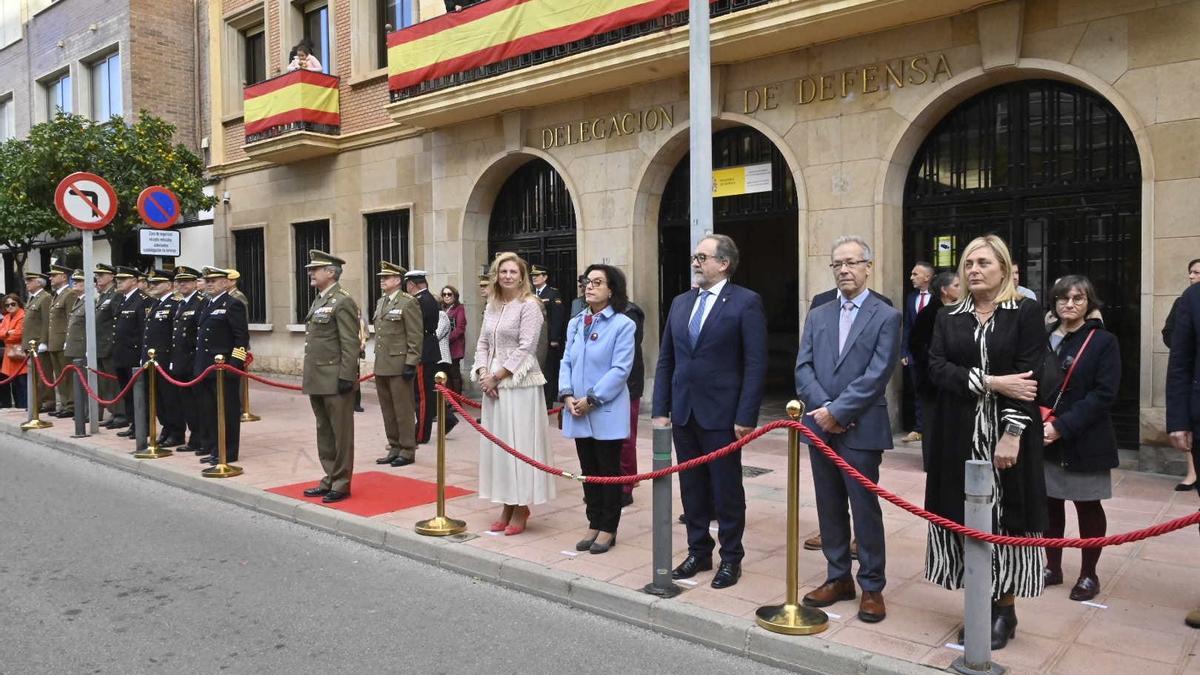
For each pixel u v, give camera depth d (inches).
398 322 342.0
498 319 244.7
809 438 170.1
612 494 226.5
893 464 319.3
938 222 357.1
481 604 202.2
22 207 561.0
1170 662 153.6
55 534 261.1
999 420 156.4
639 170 433.7
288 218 642.8
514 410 237.1
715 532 244.7
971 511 148.9
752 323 194.5
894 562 212.4
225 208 698.8
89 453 389.4
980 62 327.0
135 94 737.6
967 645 150.7
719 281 200.7
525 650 175.0
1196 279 263.3
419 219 553.6
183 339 375.9
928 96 340.5
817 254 373.4
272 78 601.9
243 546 249.3
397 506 276.5
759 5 353.1
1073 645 161.6
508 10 446.9
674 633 182.4
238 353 343.6
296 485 309.3
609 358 224.7
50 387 495.2
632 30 399.9
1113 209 313.3
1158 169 292.0
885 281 356.2
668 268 457.7
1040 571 158.2
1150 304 294.4
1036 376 152.8
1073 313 187.3
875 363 174.9
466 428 430.6
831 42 366.0
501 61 453.7
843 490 183.2
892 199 358.6
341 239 602.9
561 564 215.9
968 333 158.6
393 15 577.9
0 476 348.5
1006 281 158.6
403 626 188.1
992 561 155.7
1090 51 304.2
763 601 188.1
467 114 495.5
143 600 203.9
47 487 327.6
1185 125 286.5
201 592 209.6
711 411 196.2
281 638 181.0
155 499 308.3
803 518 255.4
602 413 222.5
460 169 521.7
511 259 242.7
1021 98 333.7
